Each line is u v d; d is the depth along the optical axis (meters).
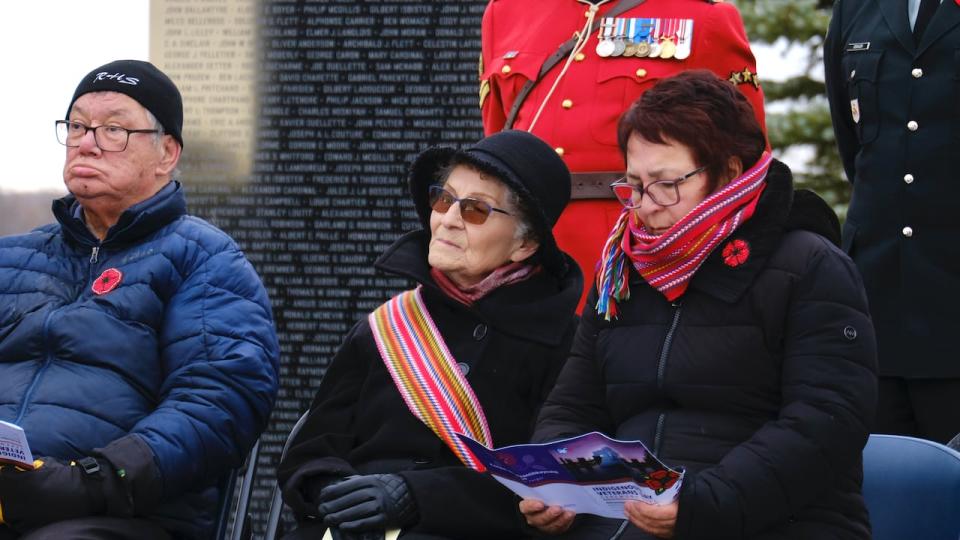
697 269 4.76
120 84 5.84
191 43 9.68
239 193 9.62
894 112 6.73
